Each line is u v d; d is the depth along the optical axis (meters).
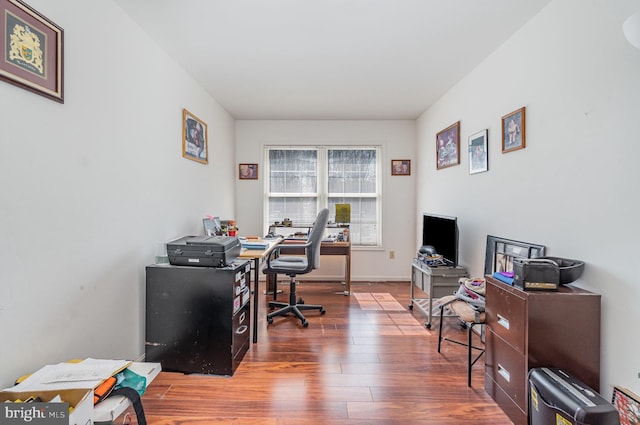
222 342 2.06
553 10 1.84
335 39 2.30
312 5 1.90
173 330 2.09
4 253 1.22
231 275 2.05
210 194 3.48
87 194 1.65
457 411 1.72
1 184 1.21
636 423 1.31
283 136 4.54
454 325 2.95
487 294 1.89
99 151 1.74
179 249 2.10
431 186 3.86
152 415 1.67
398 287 4.27
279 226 4.30
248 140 4.54
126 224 1.98
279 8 1.93
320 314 3.22
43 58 1.37
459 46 2.39
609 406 1.22
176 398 1.82
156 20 2.05
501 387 1.74
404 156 4.54
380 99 3.63
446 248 3.03
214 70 2.83
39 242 1.37
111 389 1.23
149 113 2.25
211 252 2.07
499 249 2.34
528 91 2.06
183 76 2.79
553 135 1.84
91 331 1.68
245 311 2.35
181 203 2.74
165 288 2.09
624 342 1.42
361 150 4.61
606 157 1.50
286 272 3.06
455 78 3.01
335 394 1.87
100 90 1.74
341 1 1.86
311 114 4.26
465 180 2.96
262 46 2.40
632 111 1.38
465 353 2.39
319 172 4.59
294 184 4.60
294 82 3.12
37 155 1.36
